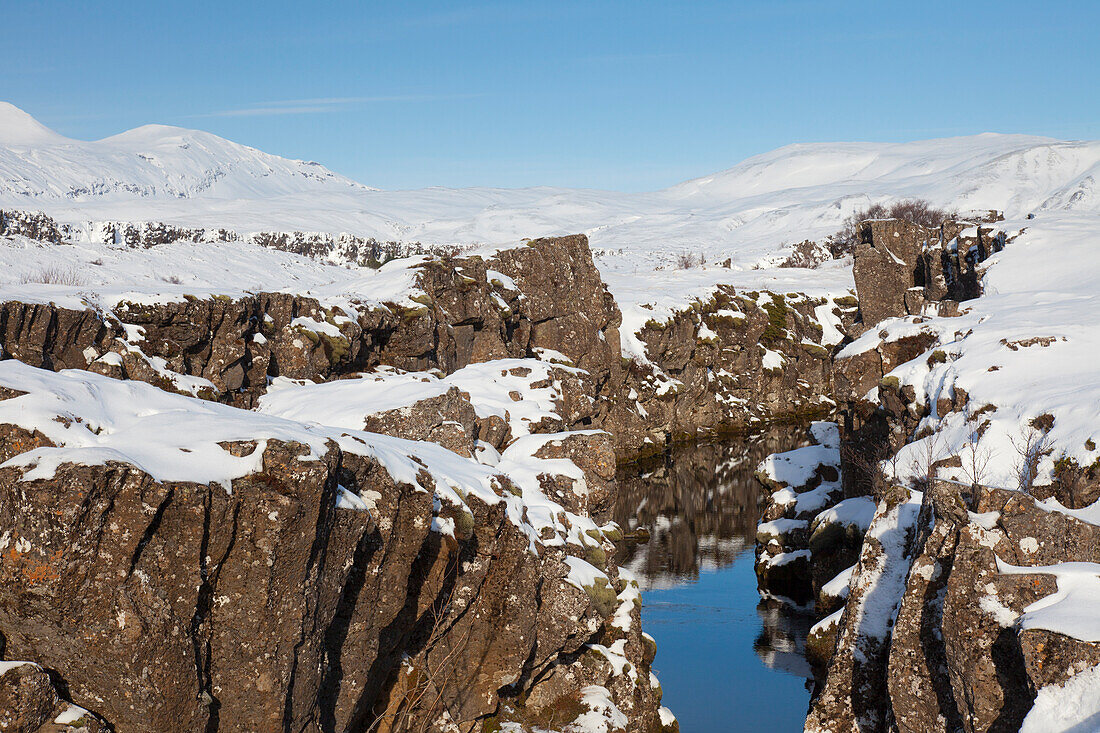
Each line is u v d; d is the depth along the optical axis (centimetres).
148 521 823
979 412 2414
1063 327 2688
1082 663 1071
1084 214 5356
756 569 3212
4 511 792
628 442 5556
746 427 6506
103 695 833
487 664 1481
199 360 2580
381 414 1928
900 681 1486
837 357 3194
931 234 4978
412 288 3672
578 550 1866
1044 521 1381
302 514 930
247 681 934
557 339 4947
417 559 1308
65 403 915
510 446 2248
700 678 2417
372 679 1279
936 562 1476
